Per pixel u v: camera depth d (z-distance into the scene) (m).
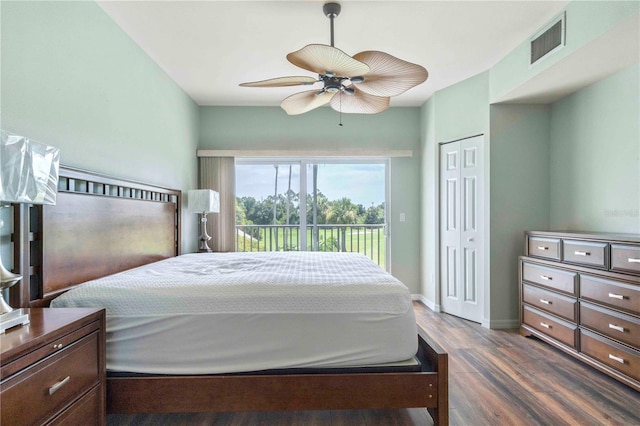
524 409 1.88
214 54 2.88
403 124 4.34
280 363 1.65
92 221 2.04
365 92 2.36
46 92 1.76
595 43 2.08
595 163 2.77
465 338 3.01
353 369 1.67
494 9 2.25
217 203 3.88
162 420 1.82
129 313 1.64
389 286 1.75
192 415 1.86
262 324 1.65
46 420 1.14
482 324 3.38
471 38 2.64
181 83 3.52
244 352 1.65
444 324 3.41
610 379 2.21
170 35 2.57
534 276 2.88
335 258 2.75
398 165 4.36
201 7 2.22
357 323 1.67
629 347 2.02
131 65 2.61
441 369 1.63
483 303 3.39
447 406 1.63
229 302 1.66
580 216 2.94
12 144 1.21
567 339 2.50
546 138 3.31
